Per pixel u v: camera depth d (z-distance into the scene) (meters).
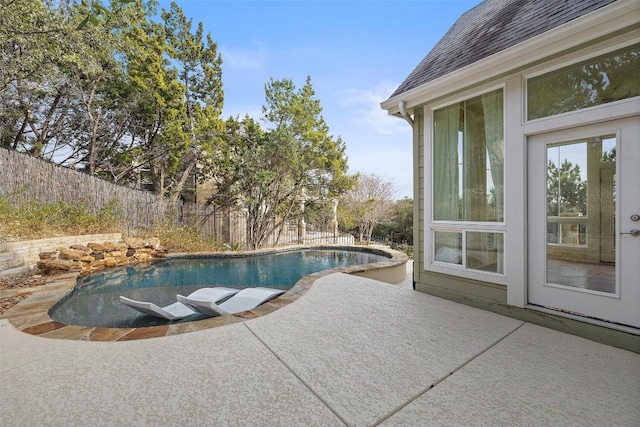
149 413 1.78
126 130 12.90
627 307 2.65
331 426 1.68
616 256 2.72
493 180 3.59
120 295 6.18
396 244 17.66
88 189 8.83
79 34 7.40
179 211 11.78
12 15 6.19
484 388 2.03
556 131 3.07
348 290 4.48
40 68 7.95
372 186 19.25
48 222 7.43
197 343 2.74
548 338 2.82
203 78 13.73
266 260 9.73
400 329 3.03
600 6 2.57
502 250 3.49
